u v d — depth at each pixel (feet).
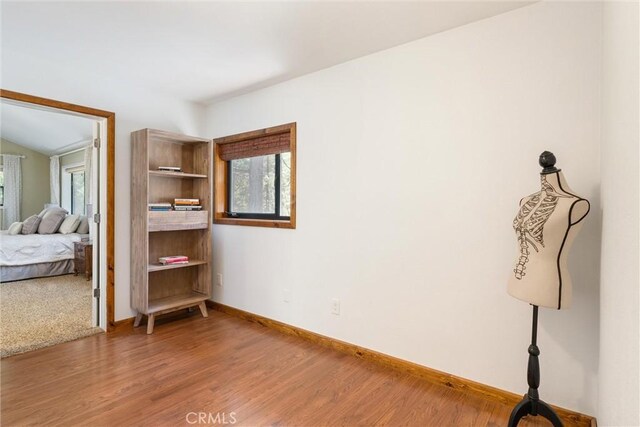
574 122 5.81
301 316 9.74
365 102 8.34
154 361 8.05
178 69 9.21
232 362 8.06
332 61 8.66
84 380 7.13
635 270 3.00
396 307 7.88
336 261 8.94
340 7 6.28
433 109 7.30
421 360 7.51
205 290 11.69
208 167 11.51
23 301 12.70
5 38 7.53
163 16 6.60
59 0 6.06
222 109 11.93
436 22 6.79
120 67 9.13
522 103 6.28
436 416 6.07
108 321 9.93
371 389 6.96
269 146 10.70
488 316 6.68
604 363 4.67
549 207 4.93
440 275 7.25
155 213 10.09
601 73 5.53
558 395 5.98
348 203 8.68
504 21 6.45
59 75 8.91
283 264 10.18
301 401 6.48
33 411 6.03
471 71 6.82
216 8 6.32
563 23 5.89
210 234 11.55
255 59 8.55
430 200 7.36
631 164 3.21
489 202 6.65
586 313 5.72
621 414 3.49
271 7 6.29
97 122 10.21
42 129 19.03
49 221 18.75
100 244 10.12
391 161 7.92
